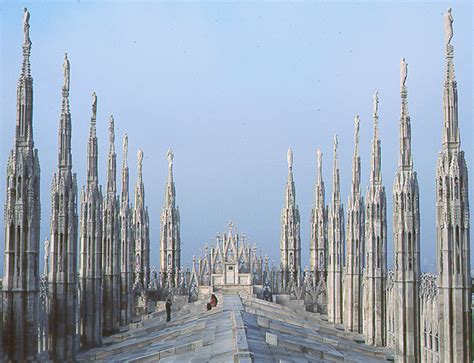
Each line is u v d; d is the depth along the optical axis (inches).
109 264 2824.8
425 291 2094.0
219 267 4013.3
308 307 3782.0
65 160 1957.4
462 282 1498.5
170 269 4183.1
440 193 1523.1
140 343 2042.3
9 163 1589.6
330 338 2389.3
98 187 2477.9
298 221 4099.4
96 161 2474.2
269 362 1304.1
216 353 1417.3
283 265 4087.1
